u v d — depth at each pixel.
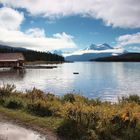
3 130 10.49
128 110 10.61
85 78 64.69
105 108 11.84
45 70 98.88
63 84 48.19
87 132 9.75
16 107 14.48
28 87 41.44
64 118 10.88
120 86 45.50
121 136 9.69
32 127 10.98
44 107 13.27
